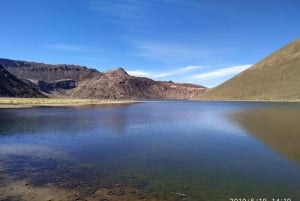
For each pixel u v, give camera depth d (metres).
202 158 15.85
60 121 35.69
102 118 40.78
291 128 27.33
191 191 10.70
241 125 30.97
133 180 12.02
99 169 13.67
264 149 17.98
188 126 31.08
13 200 9.85
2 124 31.64
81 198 10.05
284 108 64.81
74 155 16.62
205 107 83.44
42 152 17.41
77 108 70.56
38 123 33.03
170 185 11.38
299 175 12.53
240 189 10.88
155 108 78.12
